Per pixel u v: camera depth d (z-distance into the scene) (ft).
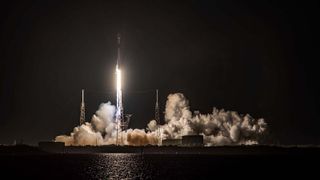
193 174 557.74
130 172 592.19
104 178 510.99
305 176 531.09
